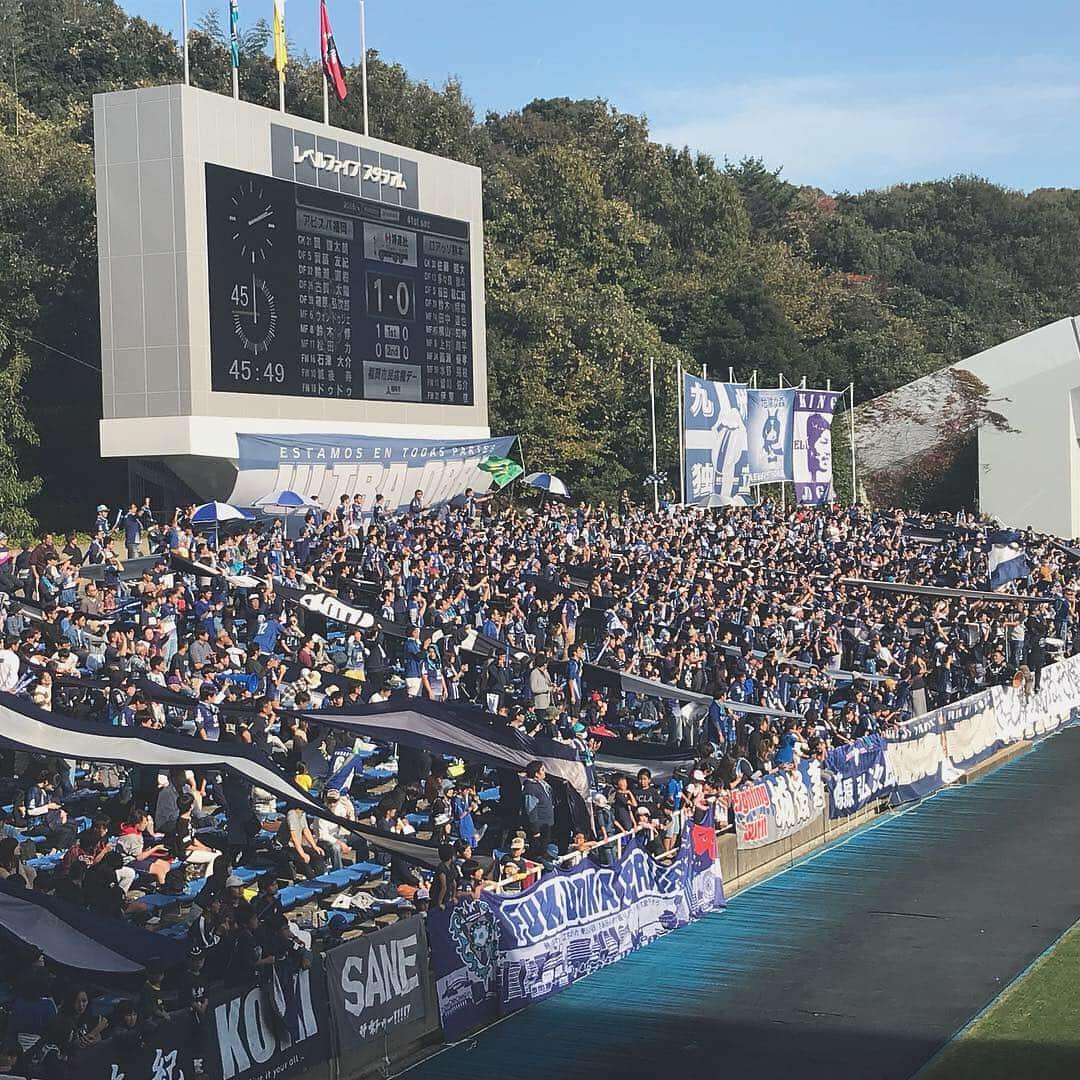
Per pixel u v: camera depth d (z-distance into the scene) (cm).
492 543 4250
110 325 4300
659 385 7344
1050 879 2595
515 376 7025
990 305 12588
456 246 5288
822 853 2827
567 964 2048
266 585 3219
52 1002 1500
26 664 2431
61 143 6262
